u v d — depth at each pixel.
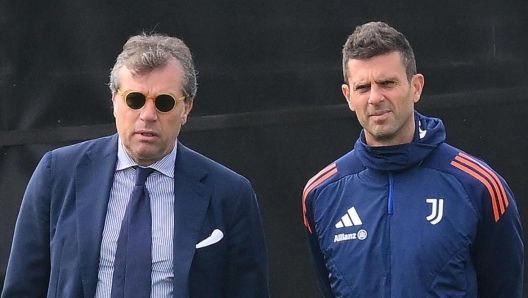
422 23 15.08
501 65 15.02
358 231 11.55
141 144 11.02
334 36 15.15
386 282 11.25
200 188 11.63
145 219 11.26
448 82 15.09
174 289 10.97
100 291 10.97
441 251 11.15
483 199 11.32
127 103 10.98
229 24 15.18
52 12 15.14
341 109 15.18
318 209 12.01
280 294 15.32
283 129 15.23
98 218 11.17
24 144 15.16
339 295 11.65
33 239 11.44
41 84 15.16
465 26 15.07
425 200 11.41
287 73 15.20
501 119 15.03
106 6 15.15
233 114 15.26
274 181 15.27
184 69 11.29
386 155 11.57
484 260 11.59
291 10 15.15
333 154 15.20
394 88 11.27
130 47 11.23
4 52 15.15
